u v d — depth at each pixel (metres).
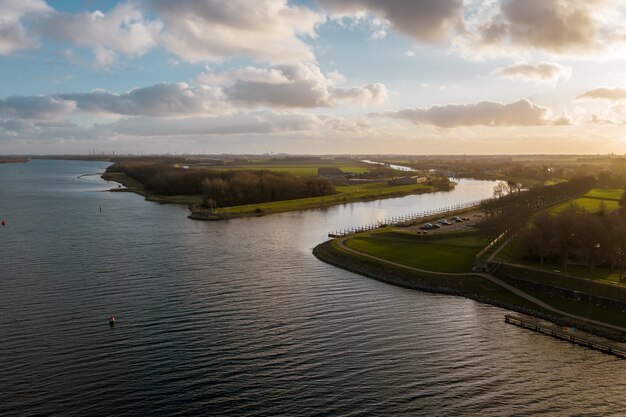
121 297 113.75
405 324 102.12
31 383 74.19
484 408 70.44
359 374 79.31
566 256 130.75
